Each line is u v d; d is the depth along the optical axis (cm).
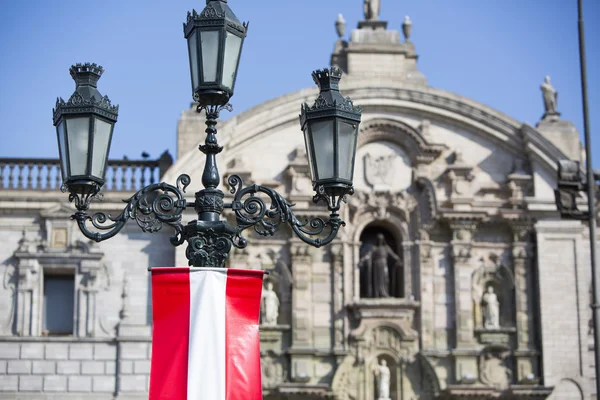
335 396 5403
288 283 5569
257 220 2058
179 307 1970
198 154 5538
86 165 2064
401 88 5744
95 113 2075
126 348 5303
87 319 5444
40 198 5544
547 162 5719
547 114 5925
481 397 5428
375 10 5966
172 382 1941
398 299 5556
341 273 5600
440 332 5584
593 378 5650
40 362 5291
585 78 4272
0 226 5541
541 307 5584
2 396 5250
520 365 5544
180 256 5459
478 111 5762
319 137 2094
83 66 2130
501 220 5666
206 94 2050
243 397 1956
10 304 5469
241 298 1998
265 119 5669
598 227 5809
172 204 2056
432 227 5669
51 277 5578
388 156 5756
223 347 1959
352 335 5503
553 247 5662
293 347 5456
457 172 5706
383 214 5672
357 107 2141
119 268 5519
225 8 2100
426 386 5531
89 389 5272
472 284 5631
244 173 5597
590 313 5762
